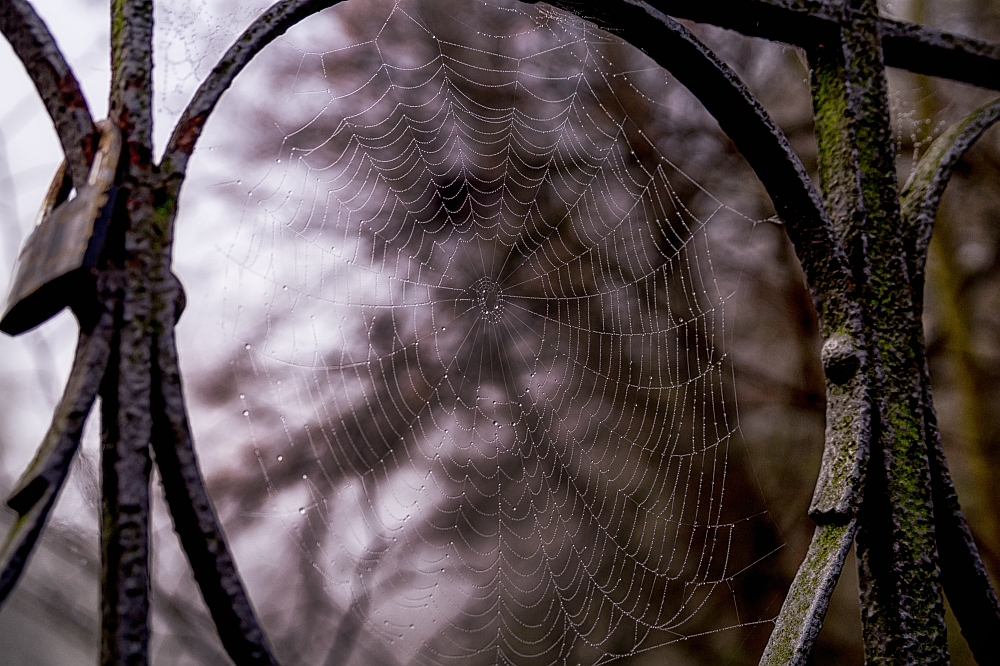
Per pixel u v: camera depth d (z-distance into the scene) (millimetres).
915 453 561
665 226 2672
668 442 2408
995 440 2453
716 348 2633
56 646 991
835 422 565
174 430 469
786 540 2516
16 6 485
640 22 560
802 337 2639
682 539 2488
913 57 616
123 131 481
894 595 546
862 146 590
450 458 2361
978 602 561
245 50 501
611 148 2469
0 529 993
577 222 2670
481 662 2143
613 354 2582
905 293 578
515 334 2492
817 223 574
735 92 566
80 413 457
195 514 465
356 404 2348
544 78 2574
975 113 605
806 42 604
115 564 454
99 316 468
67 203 480
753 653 2383
